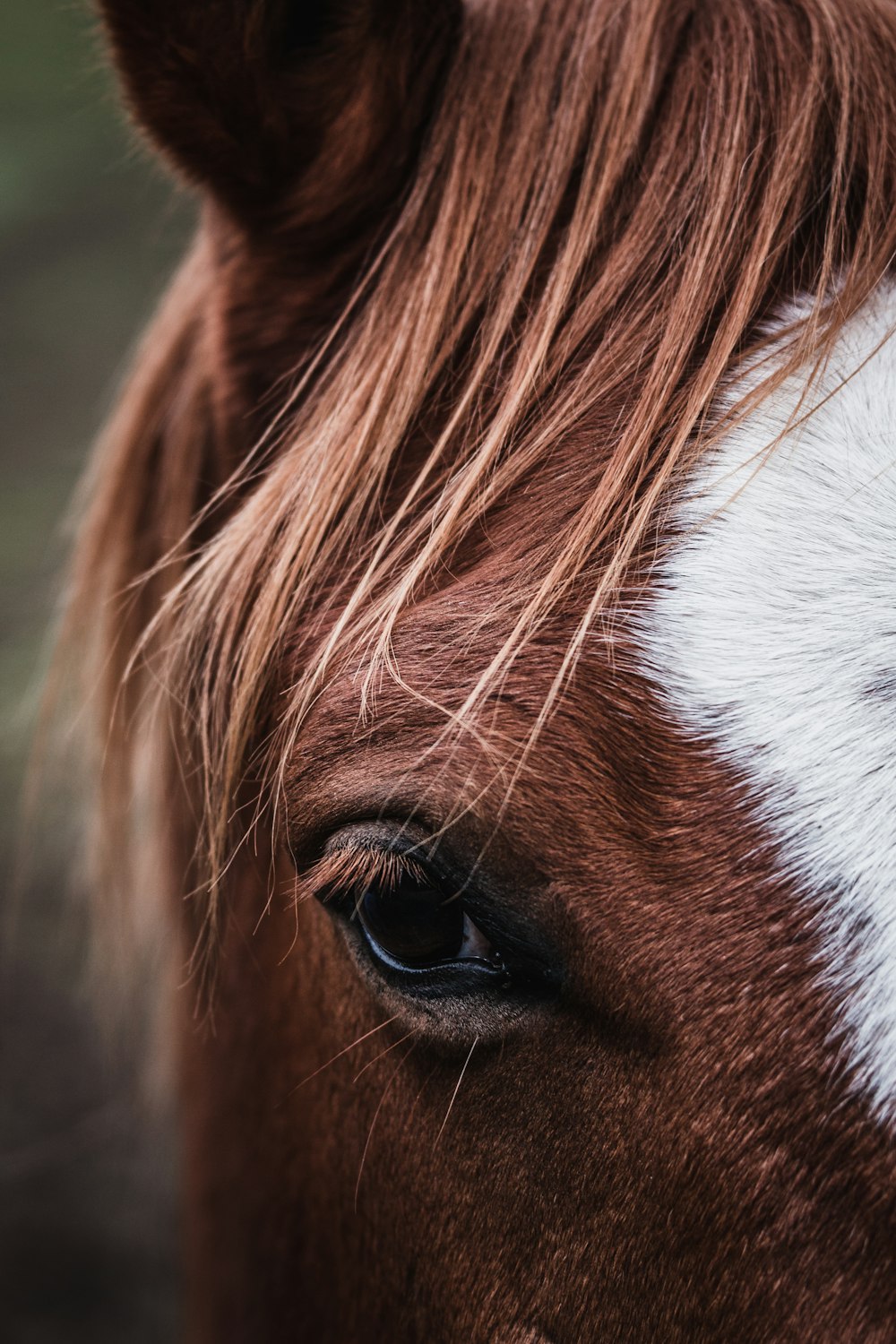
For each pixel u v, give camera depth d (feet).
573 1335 3.32
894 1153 3.21
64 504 9.86
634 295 3.40
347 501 3.46
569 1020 3.30
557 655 3.31
